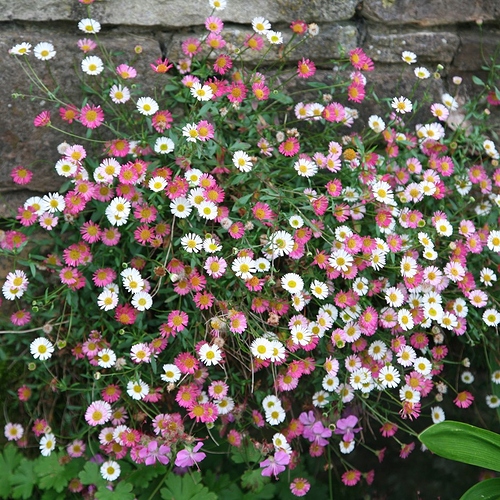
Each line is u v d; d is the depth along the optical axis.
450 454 0.69
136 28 0.80
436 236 0.80
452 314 0.77
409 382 0.76
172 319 0.71
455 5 0.87
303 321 0.73
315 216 0.76
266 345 0.70
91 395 0.76
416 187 0.79
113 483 0.73
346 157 0.77
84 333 0.75
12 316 0.74
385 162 0.80
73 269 0.73
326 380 0.75
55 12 0.77
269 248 0.72
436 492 0.88
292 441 0.81
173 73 0.80
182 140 0.74
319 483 0.82
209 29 0.76
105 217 0.75
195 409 0.70
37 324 0.77
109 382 0.74
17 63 0.77
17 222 0.77
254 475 0.74
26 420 0.79
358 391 0.81
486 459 0.69
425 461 0.88
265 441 0.76
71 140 0.78
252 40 0.77
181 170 0.75
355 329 0.75
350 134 0.85
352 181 0.78
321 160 0.77
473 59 0.89
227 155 0.76
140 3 0.79
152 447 0.70
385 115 0.86
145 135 0.75
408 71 0.87
